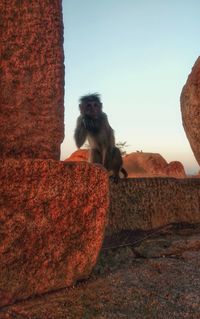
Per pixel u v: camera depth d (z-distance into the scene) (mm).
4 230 4031
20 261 4148
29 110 4410
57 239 4434
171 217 7781
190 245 6086
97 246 4793
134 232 7230
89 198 4672
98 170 4750
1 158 4074
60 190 4418
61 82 4613
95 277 4918
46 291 4371
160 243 6480
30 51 4398
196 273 4879
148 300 4109
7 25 4258
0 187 4004
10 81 4285
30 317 3756
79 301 4121
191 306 3936
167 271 5008
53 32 4547
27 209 4191
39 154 4480
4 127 4273
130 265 5449
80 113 10273
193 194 8055
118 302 4074
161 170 19875
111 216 7047
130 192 7371
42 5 4473
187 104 7582
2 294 4020
